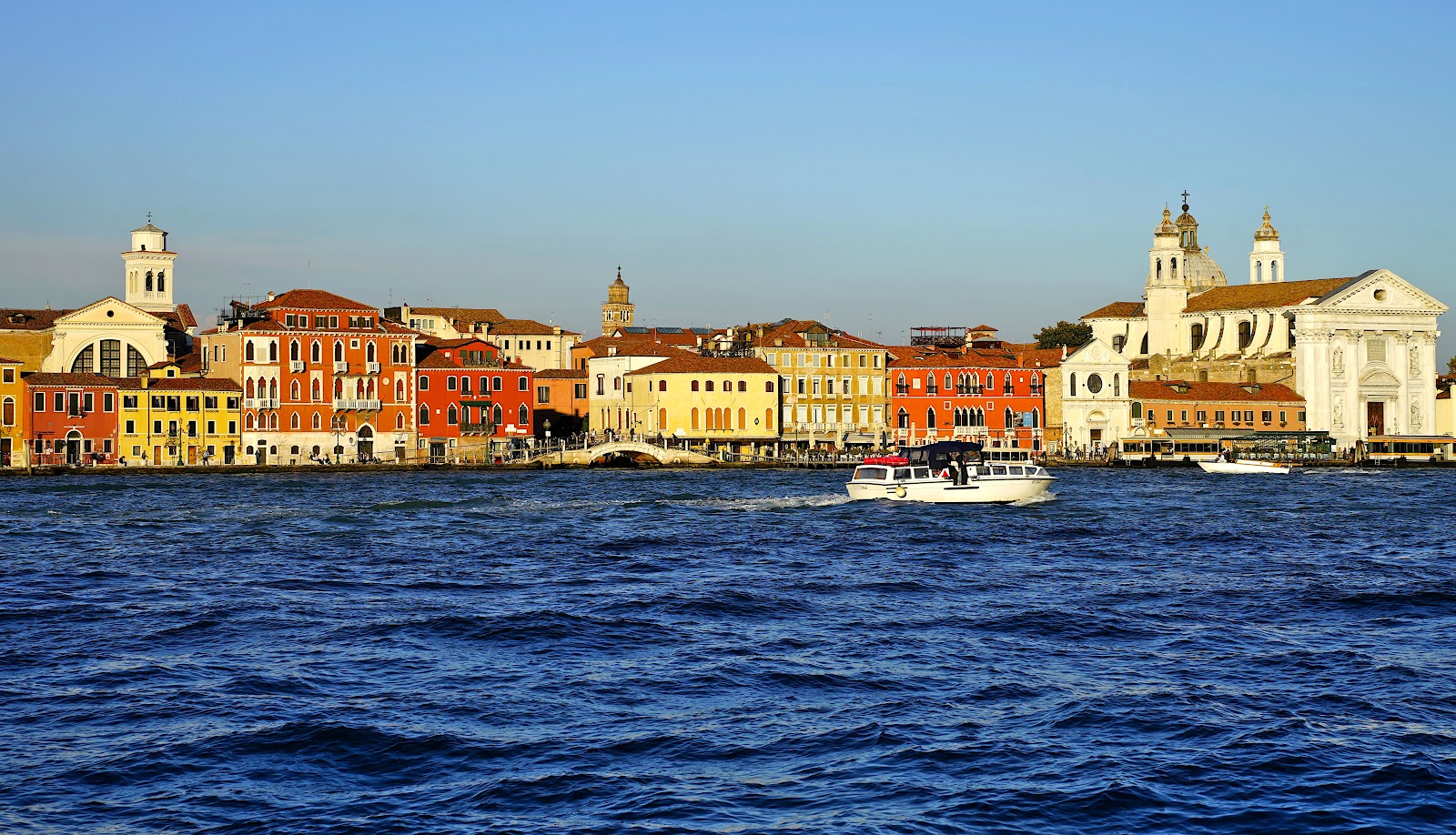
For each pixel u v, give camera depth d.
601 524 95.94
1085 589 65.56
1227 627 55.81
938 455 116.56
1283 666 48.59
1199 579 69.06
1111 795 35.19
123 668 47.84
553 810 34.47
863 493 115.88
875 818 33.88
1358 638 53.75
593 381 196.88
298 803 34.97
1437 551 83.19
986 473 114.50
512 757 38.25
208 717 41.75
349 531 90.50
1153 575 70.88
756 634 54.00
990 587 66.38
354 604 60.59
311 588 65.62
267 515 101.75
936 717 41.97
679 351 194.00
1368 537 91.25
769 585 66.31
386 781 36.56
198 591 64.25
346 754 38.47
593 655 50.12
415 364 176.00
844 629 54.97
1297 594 63.88
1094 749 38.84
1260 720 41.41
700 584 66.62
